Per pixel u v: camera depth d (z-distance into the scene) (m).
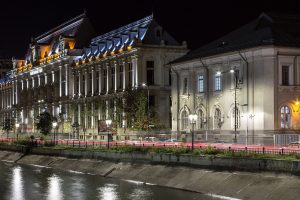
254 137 80.25
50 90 162.88
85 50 144.38
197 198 51.00
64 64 152.25
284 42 80.69
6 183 66.19
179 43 122.56
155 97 116.88
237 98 84.75
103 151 73.31
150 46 116.50
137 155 66.31
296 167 46.47
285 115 81.00
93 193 56.62
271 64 79.88
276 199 46.00
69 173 74.44
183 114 98.56
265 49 79.81
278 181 47.66
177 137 93.62
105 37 141.75
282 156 50.75
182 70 98.56
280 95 80.44
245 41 85.81
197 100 94.25
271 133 78.69
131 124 109.12
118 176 66.88
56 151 86.19
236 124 84.12
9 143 107.00
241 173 51.84
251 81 82.25
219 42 94.50
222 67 88.25
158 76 117.31
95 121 134.00
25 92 183.50
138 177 63.53
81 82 142.88
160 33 119.88
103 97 130.00
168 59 118.25
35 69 175.00
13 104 195.12
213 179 54.06
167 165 61.50
